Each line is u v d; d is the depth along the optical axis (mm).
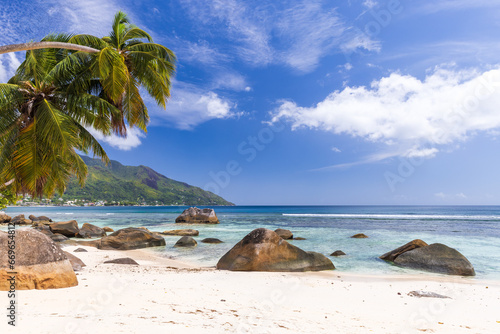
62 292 5777
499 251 17125
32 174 13711
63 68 14820
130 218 59906
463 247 18625
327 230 31172
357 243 20547
